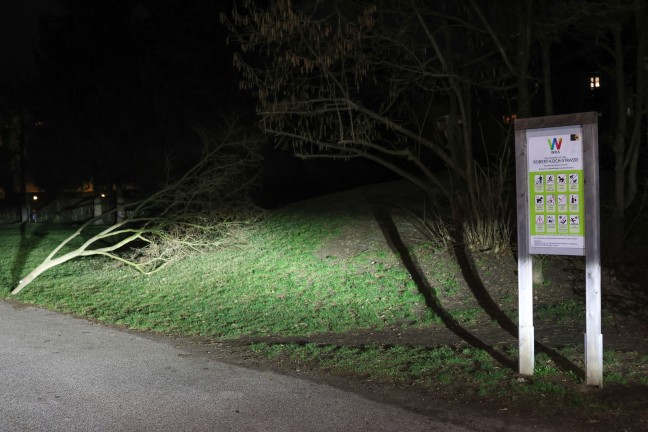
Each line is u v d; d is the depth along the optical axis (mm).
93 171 28500
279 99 15594
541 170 6777
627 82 16891
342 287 11984
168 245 15000
